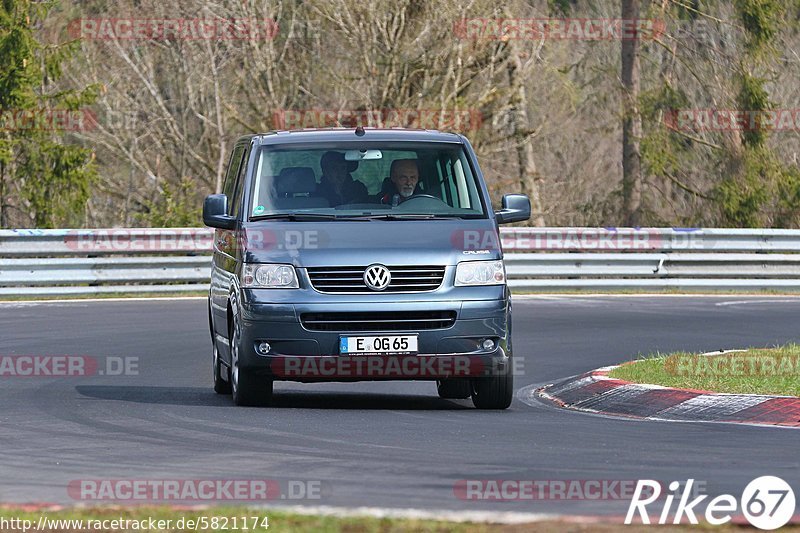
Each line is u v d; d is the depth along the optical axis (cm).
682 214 15162
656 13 13825
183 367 5241
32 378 4856
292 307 3862
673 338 6188
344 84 12075
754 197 14000
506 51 12331
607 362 5362
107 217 14325
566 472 2788
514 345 5953
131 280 8394
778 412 3709
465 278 3919
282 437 3328
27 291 8162
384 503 2453
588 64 15338
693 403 3903
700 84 14325
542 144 15062
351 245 3922
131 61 12838
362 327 3866
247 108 12769
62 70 12938
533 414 3912
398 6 11975
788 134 15412
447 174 4206
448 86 12169
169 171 13862
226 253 4328
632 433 3416
